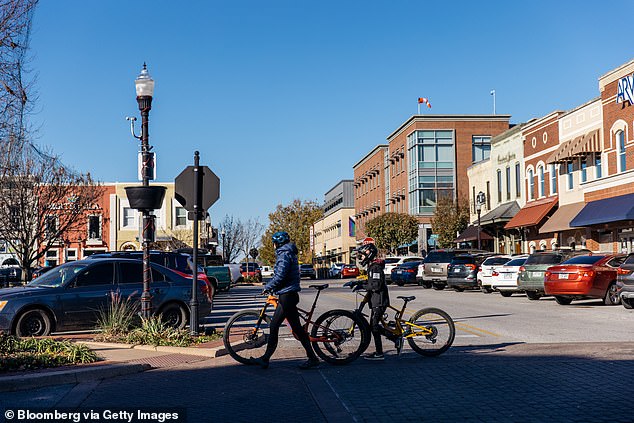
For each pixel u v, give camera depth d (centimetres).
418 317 1130
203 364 1090
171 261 1833
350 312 1072
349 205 10006
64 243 3869
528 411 725
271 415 740
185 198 1377
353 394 839
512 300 2498
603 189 3444
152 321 1312
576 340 1314
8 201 3153
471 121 6506
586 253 2391
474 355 1138
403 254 6719
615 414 700
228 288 3712
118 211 4806
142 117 1376
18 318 1412
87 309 1457
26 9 1377
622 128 3344
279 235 1034
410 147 6656
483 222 4769
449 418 705
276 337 1037
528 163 4344
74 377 946
